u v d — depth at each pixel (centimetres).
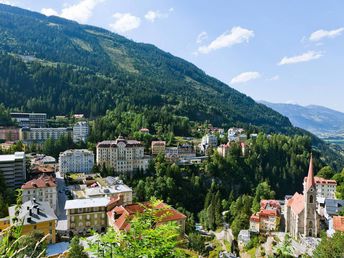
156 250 1811
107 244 1892
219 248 10812
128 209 8569
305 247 9062
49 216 8006
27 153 19675
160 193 16125
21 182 13788
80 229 9425
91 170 17962
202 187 18588
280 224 11575
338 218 9319
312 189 9838
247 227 11944
